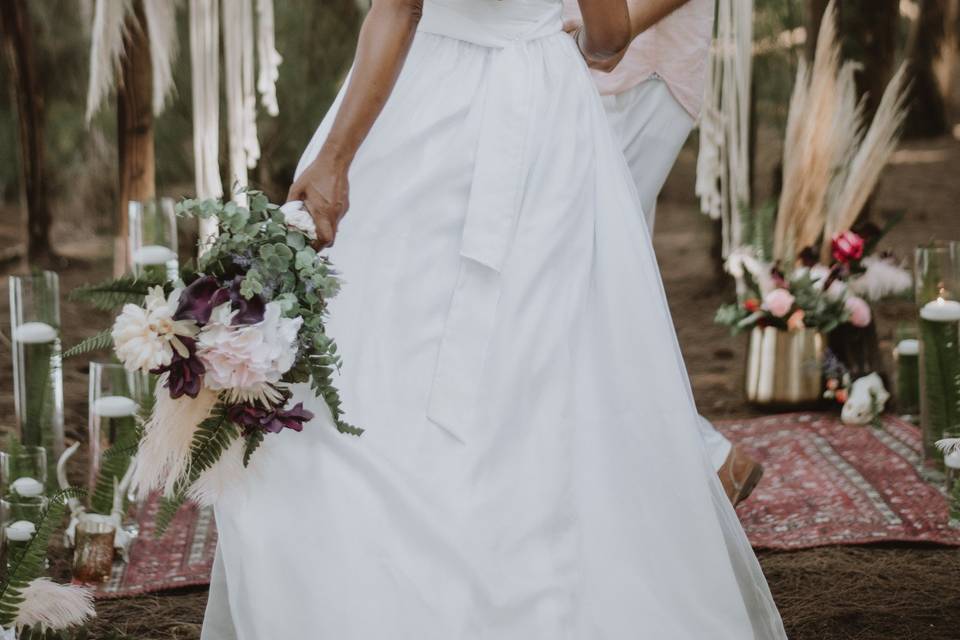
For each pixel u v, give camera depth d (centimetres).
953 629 325
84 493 292
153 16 525
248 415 240
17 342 411
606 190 274
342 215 258
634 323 265
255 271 238
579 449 262
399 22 258
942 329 424
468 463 251
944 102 1346
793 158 545
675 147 388
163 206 471
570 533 255
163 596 357
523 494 253
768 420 511
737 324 532
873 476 435
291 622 239
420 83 273
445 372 255
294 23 780
